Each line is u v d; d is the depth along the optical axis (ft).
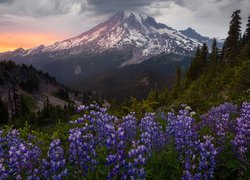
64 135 38.11
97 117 30.60
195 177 21.04
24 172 21.45
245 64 108.88
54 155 22.77
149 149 25.91
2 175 20.30
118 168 20.43
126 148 27.32
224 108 44.62
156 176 25.05
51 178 21.74
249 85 87.71
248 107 38.14
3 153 25.57
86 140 25.58
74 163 23.99
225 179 26.48
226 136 30.04
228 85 100.78
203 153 22.59
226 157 27.40
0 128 40.86
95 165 23.30
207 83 180.04
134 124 30.73
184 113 35.09
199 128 36.11
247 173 25.63
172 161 26.68
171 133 29.04
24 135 41.75
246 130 27.96
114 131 25.94
